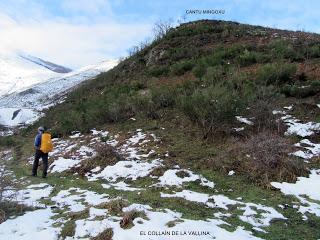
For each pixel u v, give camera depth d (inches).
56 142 663.8
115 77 1224.2
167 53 1080.2
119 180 412.5
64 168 483.8
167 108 663.1
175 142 510.3
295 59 759.7
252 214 309.7
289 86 610.5
